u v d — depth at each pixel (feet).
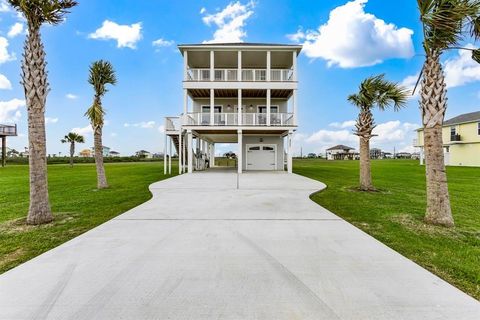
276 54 58.70
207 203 22.91
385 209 21.62
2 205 24.21
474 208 22.75
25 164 115.14
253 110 65.92
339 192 31.12
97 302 7.72
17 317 7.06
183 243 12.76
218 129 55.52
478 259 11.39
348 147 269.03
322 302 7.71
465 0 15.23
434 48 17.10
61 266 10.22
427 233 15.16
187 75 55.77
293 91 55.21
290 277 9.25
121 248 12.10
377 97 31.63
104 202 24.80
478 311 7.37
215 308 7.40
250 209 20.51
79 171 71.31
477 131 90.07
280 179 42.91
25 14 17.15
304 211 19.83
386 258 11.04
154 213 19.15
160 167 91.50
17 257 11.64
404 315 7.13
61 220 18.08
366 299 7.89
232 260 10.70
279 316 7.04
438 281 9.12
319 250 11.89
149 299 7.86
